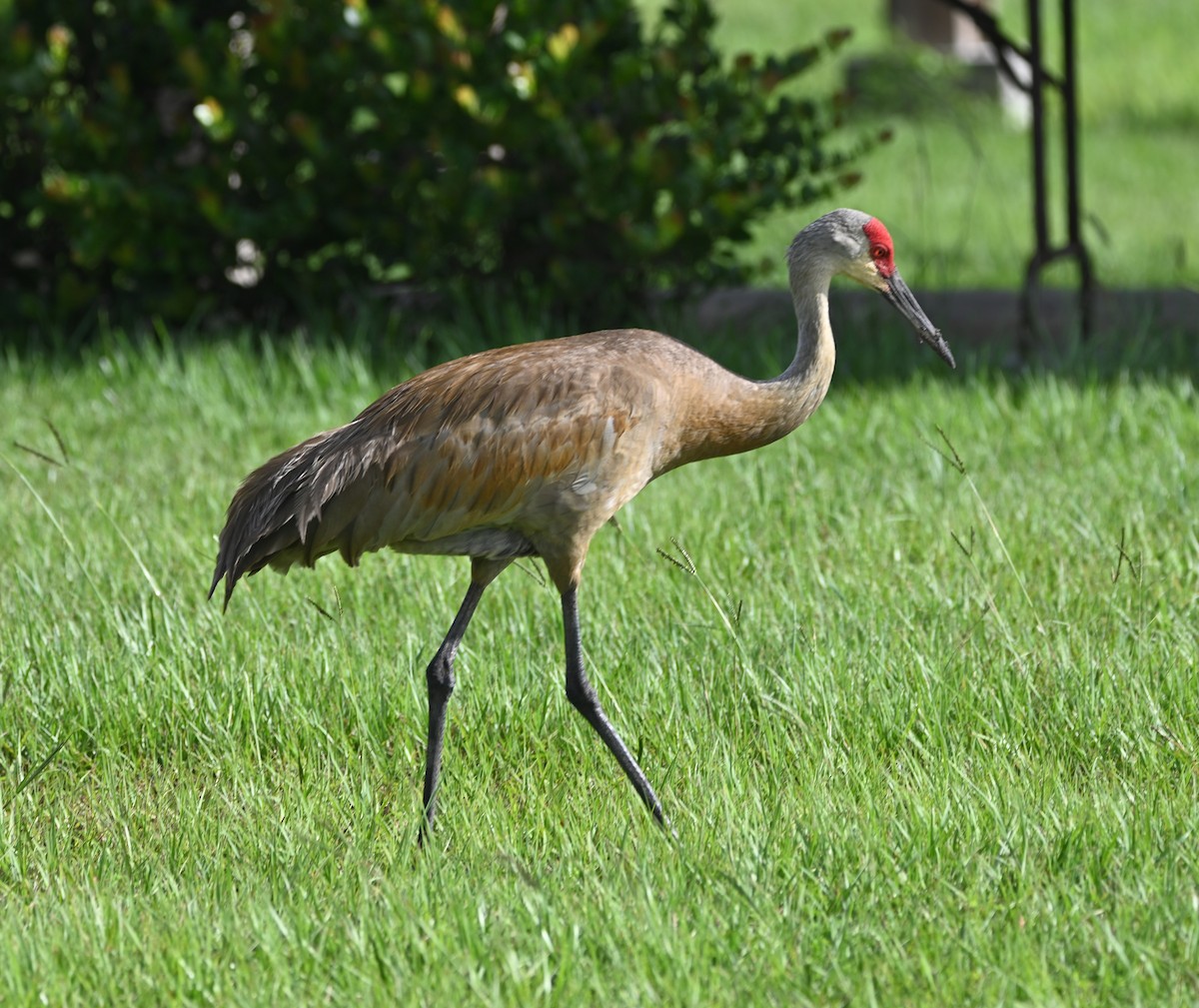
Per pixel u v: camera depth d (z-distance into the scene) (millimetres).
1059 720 9953
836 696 10141
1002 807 8844
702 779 9336
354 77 17359
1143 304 19828
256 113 17938
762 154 18266
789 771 9438
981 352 18188
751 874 8211
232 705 10281
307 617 11484
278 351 17953
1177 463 14031
